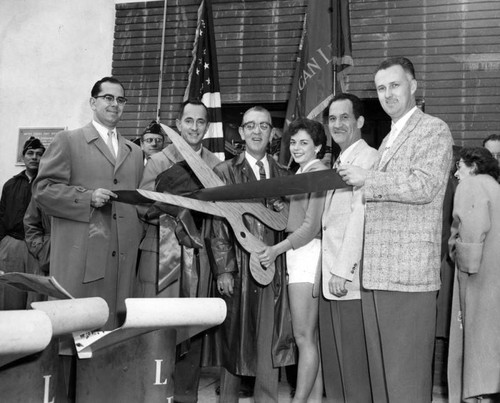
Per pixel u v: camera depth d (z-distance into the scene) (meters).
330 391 3.14
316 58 5.32
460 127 5.72
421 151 2.67
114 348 1.77
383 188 2.59
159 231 3.33
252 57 6.31
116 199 3.16
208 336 3.21
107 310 1.64
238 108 6.48
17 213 5.36
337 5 5.29
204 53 5.95
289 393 4.14
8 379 1.39
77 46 6.67
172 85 6.45
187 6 6.48
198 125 3.64
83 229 3.26
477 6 5.75
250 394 4.20
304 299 3.18
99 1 6.67
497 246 3.64
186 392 3.22
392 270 2.67
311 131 3.39
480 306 3.64
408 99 2.83
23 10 6.78
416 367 2.65
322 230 3.16
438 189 2.62
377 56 5.96
